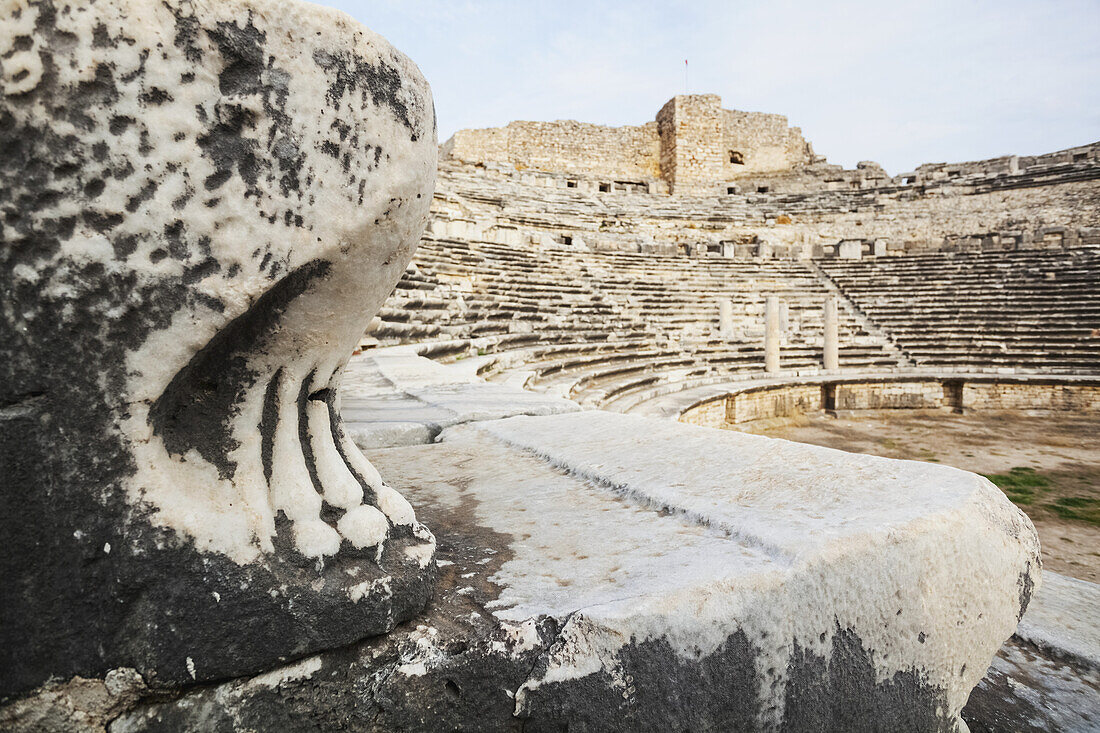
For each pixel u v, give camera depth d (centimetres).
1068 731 230
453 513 195
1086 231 2317
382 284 123
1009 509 190
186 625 99
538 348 1280
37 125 86
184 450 106
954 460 1155
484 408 407
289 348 114
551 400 460
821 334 2106
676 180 3170
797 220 2931
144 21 89
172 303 97
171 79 92
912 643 153
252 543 106
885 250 2564
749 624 132
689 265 2389
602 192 2967
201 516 102
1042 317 1984
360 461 136
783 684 134
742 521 165
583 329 1673
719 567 140
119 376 96
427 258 1449
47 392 91
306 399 125
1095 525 772
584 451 272
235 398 112
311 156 104
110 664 96
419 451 294
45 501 92
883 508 170
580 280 1962
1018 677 265
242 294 101
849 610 144
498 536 171
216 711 102
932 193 2912
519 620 122
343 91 106
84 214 90
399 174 113
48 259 89
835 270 2508
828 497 183
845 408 1698
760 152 3394
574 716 118
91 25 87
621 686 121
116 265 92
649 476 222
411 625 121
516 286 1652
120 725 97
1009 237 2428
